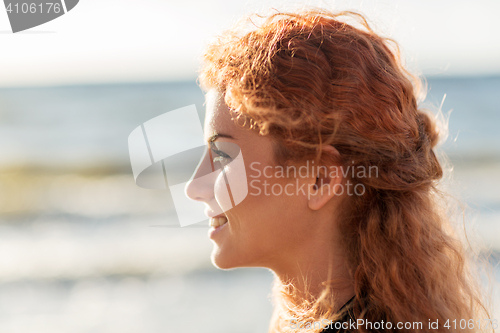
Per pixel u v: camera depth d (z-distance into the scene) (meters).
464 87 19.77
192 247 6.18
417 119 1.09
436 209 1.13
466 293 1.10
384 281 0.96
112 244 6.50
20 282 5.24
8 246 6.58
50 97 20.20
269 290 4.77
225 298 4.62
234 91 0.96
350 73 0.94
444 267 1.03
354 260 1.01
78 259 5.97
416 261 0.97
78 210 8.35
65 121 16.39
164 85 23.25
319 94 0.92
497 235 5.04
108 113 17.56
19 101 19.33
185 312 4.35
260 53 0.96
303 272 1.04
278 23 1.02
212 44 1.08
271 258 1.06
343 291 1.01
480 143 11.84
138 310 4.43
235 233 1.04
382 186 0.96
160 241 6.50
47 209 8.49
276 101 0.92
